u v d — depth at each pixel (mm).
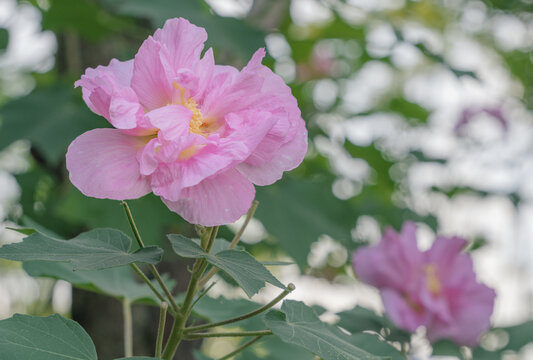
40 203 1177
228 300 728
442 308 835
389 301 827
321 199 1167
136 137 556
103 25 1200
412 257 872
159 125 544
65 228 1154
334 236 1141
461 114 1612
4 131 1054
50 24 1196
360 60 1559
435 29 1949
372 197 1455
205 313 708
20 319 563
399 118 1611
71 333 567
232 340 1831
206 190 550
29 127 1062
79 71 1286
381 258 880
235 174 556
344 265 1316
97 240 565
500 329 927
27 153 1314
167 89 563
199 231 563
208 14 1042
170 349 574
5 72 1505
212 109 569
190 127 565
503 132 1603
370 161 1435
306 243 1107
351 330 816
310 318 582
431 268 879
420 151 1505
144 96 562
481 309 856
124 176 548
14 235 1190
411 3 1771
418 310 859
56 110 1097
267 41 1054
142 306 1108
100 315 1101
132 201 973
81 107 1116
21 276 1594
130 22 1216
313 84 1515
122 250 562
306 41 1408
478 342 874
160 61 558
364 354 562
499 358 876
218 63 1185
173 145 541
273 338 775
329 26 1429
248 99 568
